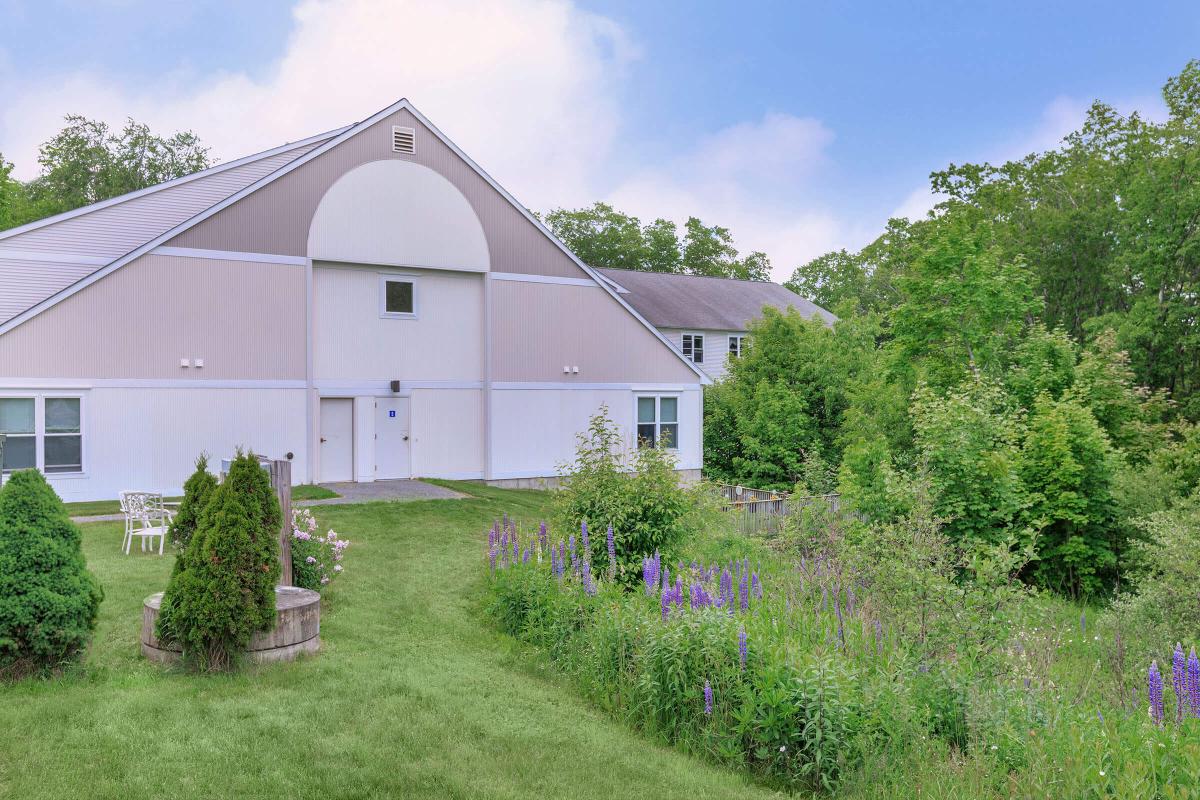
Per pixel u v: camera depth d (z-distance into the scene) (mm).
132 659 6707
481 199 20766
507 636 8203
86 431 15891
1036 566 14234
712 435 27156
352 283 19328
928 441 12883
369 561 11469
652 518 9961
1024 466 14172
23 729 4926
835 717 4961
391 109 19422
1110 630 8984
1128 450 17203
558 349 22016
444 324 20594
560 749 5207
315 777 4516
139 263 16422
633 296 34219
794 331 26953
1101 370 18594
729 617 6086
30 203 39406
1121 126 32062
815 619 7066
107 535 12734
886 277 49125
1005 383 18734
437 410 20500
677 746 5496
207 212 17109
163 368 16672
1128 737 4797
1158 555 10094
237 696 5789
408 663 6980
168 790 4246
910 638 6098
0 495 5961
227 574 6316
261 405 17797
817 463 17734
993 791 4438
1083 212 30438
